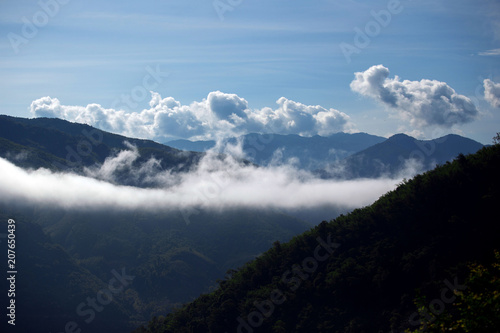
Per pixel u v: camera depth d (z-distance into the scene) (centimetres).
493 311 2706
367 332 6631
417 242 7325
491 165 7381
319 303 7694
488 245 6475
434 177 7906
